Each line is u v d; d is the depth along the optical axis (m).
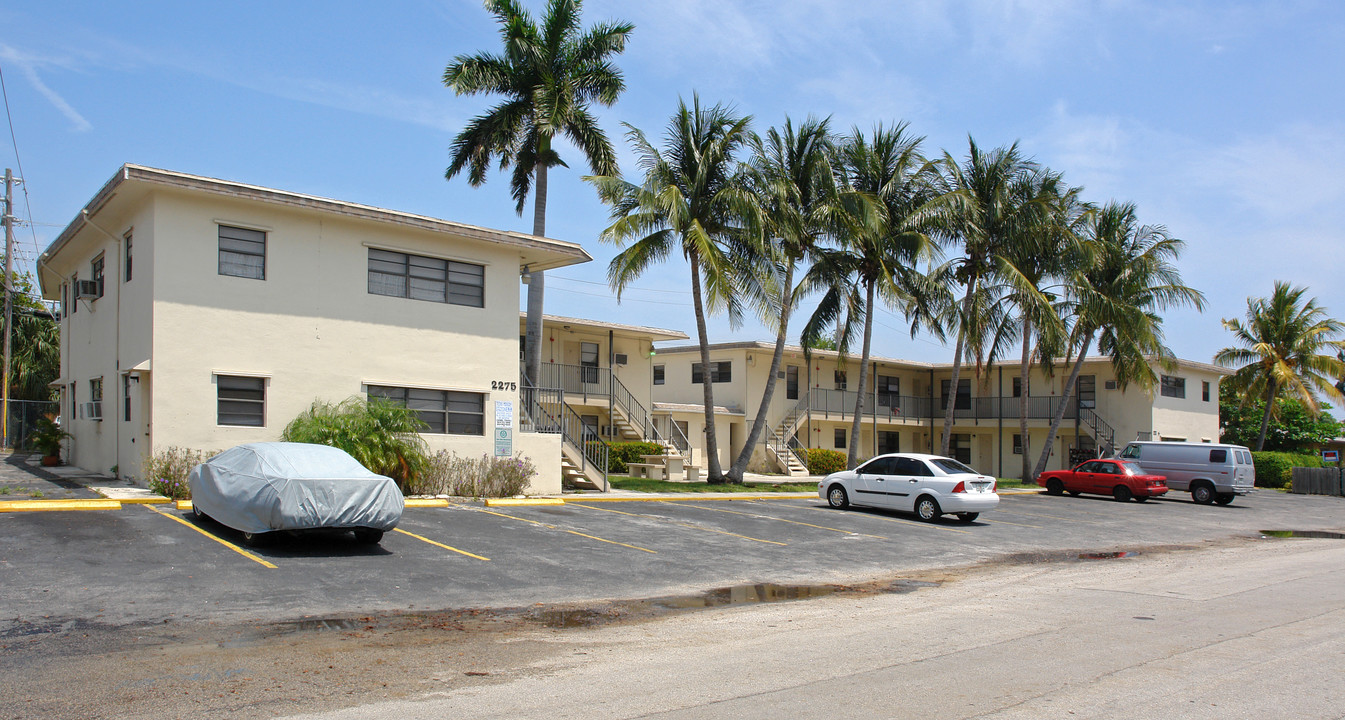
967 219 31.42
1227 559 15.88
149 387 16.67
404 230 19.58
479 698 6.11
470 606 9.77
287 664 6.98
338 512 11.80
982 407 45.56
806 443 41.56
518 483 19.94
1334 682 6.66
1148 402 41.78
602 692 6.31
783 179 26.36
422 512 16.28
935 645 8.09
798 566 13.81
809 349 31.11
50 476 19.45
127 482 17.72
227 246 17.36
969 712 5.83
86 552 10.95
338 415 17.64
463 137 27.80
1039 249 33.69
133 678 6.45
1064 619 9.53
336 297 18.61
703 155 25.92
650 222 25.47
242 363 17.27
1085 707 5.96
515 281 21.41
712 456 27.97
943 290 31.50
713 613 9.93
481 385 20.62
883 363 45.53
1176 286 35.81
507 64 27.75
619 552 13.84
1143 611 10.05
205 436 16.75
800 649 7.90
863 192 29.52
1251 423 52.97
